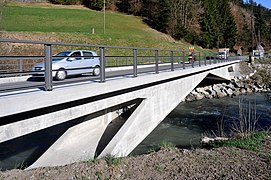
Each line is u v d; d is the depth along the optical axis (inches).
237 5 4429.1
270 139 334.6
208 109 986.1
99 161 254.7
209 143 387.9
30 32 1437.0
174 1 2650.1
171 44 2087.8
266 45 3698.3
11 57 246.2
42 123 289.3
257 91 1462.8
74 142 410.3
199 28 2938.0
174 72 668.1
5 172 231.0
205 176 222.2
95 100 379.6
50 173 227.0
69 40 1469.0
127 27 2507.4
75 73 586.6
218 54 1713.8
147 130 547.8
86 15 2691.9
